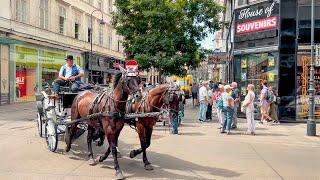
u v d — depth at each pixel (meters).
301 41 17.00
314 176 7.20
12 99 25.92
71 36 34.31
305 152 9.78
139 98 6.76
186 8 18.06
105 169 7.43
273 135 12.93
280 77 17.05
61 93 9.19
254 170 7.62
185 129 14.27
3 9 24.31
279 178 7.02
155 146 10.29
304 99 17.02
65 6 33.16
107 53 43.59
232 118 13.19
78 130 9.40
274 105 16.42
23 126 13.68
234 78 19.30
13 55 25.86
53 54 31.34
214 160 8.53
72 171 7.20
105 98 7.38
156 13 16.58
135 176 6.96
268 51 17.55
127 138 11.52
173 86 8.05
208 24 18.33
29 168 7.37
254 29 18.27
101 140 9.82
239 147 10.40
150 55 17.20
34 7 28.08
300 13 17.02
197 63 18.73
